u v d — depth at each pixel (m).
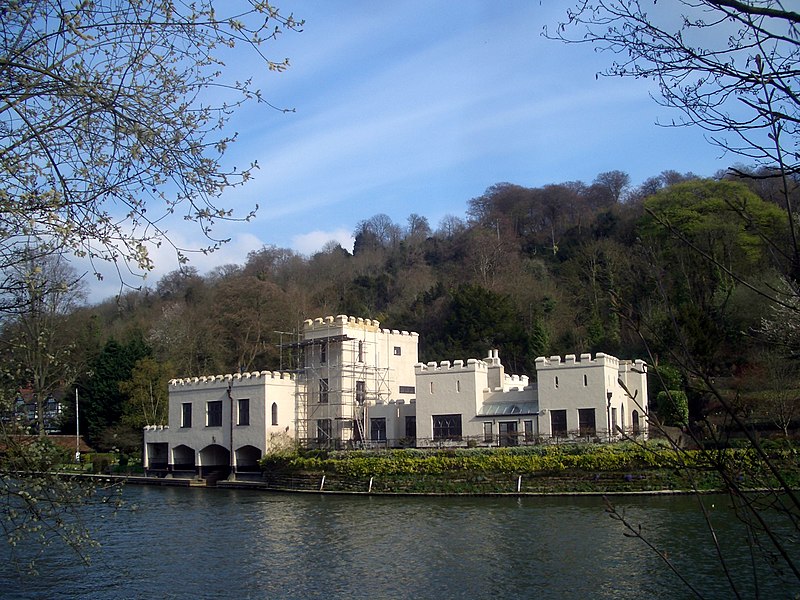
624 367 56.47
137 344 82.81
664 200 59.09
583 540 29.83
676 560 25.62
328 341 64.44
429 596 22.80
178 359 87.31
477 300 80.56
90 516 38.12
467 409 56.03
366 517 39.03
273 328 91.19
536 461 45.28
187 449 68.06
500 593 22.78
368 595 23.20
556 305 83.25
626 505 38.25
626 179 120.06
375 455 51.97
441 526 35.03
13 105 11.49
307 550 30.56
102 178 12.41
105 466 71.06
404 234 148.25
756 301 44.09
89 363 79.38
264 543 32.44
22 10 11.14
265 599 23.11
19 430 15.98
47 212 12.16
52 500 14.23
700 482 41.09
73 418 79.19
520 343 78.62
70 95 11.77
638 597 21.72
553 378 52.50
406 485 48.88
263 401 62.38
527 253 109.31
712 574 23.69
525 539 30.70
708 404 32.41
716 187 52.88
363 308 101.12
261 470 62.12
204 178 12.48
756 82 6.34
